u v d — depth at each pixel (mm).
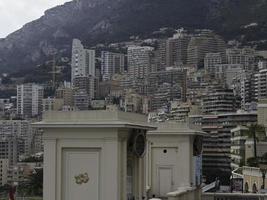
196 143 51531
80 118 35844
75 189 35969
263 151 147625
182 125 50188
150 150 50406
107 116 35469
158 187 49906
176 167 49906
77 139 35875
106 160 35281
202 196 44062
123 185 35781
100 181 35469
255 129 150000
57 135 36219
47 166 36312
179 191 37875
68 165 36156
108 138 35219
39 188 144125
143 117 39406
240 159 164375
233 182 105688
